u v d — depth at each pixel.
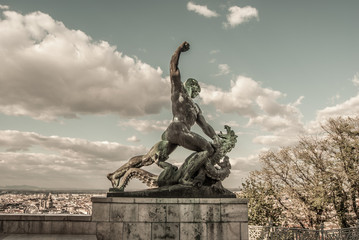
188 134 8.49
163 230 7.64
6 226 7.51
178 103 8.66
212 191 8.27
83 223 7.57
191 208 7.81
